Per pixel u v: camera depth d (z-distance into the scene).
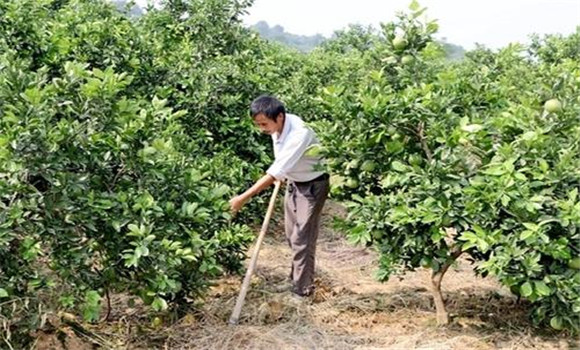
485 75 4.52
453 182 3.71
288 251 5.85
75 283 3.46
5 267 3.36
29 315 3.35
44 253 3.57
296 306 4.36
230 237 4.47
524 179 3.46
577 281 3.43
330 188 4.46
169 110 3.95
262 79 6.62
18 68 3.78
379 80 4.08
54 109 3.53
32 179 3.62
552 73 4.46
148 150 3.64
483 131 3.75
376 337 3.97
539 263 3.61
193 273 3.97
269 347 3.79
